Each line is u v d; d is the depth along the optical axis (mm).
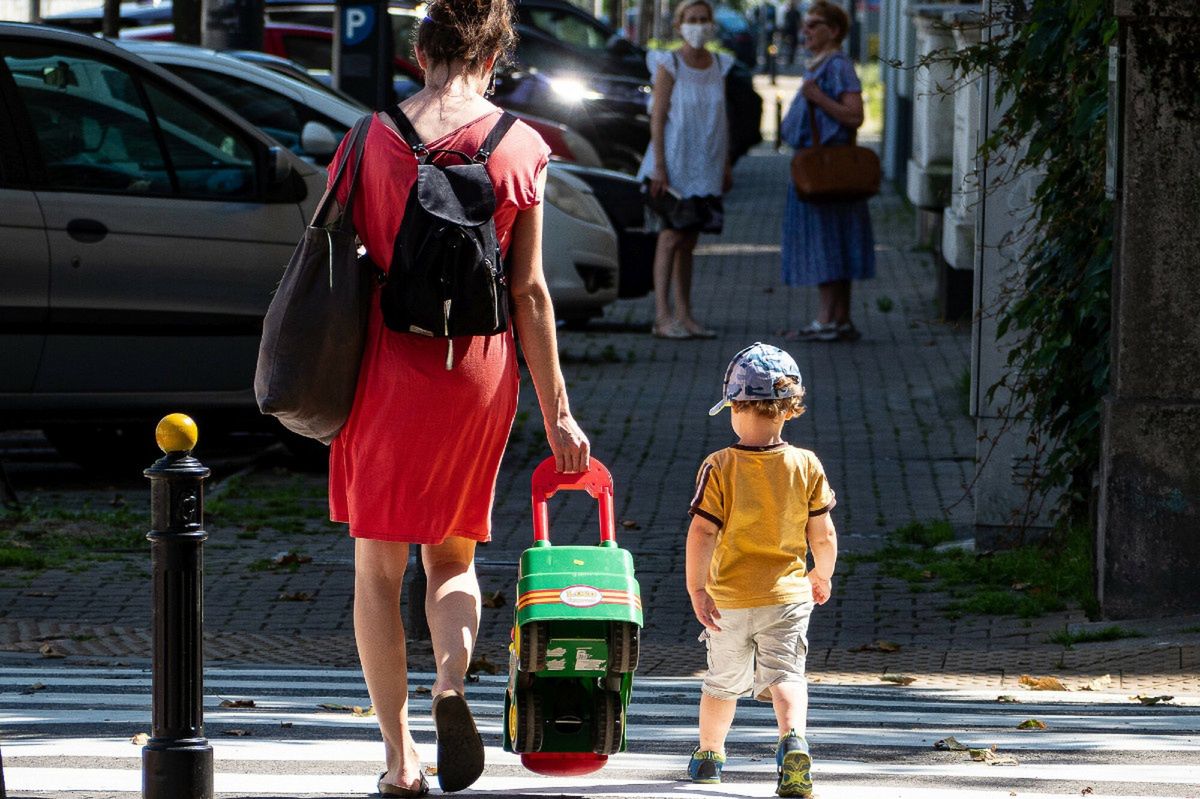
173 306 17141
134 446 19250
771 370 8094
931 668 12188
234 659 12109
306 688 10797
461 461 6977
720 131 26734
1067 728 9789
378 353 6957
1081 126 13844
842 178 25750
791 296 31906
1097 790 7930
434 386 6883
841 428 21250
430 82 7141
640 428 21125
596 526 16594
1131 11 12469
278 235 17688
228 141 17609
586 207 25125
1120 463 12906
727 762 8734
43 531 15875
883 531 16656
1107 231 13961
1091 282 13883
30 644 12352
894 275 34250
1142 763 8648
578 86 38906
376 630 7219
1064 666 12141
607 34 41875
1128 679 11773
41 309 16531
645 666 12242
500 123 7039
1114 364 13023
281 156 17641
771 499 8086
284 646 12555
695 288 32844
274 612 13586
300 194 17938
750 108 45406
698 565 8148
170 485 6957
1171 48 12539
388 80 15234
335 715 9742
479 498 7105
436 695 6777
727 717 8188
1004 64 14539
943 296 29031
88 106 16922
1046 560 14906
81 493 18062
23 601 13664
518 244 7094
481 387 6941
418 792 7336
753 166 56812
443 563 7238
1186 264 12719
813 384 23859
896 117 48594
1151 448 12852
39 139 16656
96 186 16891
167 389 17266
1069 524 15156
